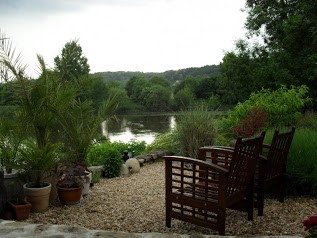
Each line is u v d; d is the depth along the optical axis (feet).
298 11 51.78
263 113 26.18
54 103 14.49
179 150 23.88
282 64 52.95
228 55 61.41
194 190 10.47
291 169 14.05
